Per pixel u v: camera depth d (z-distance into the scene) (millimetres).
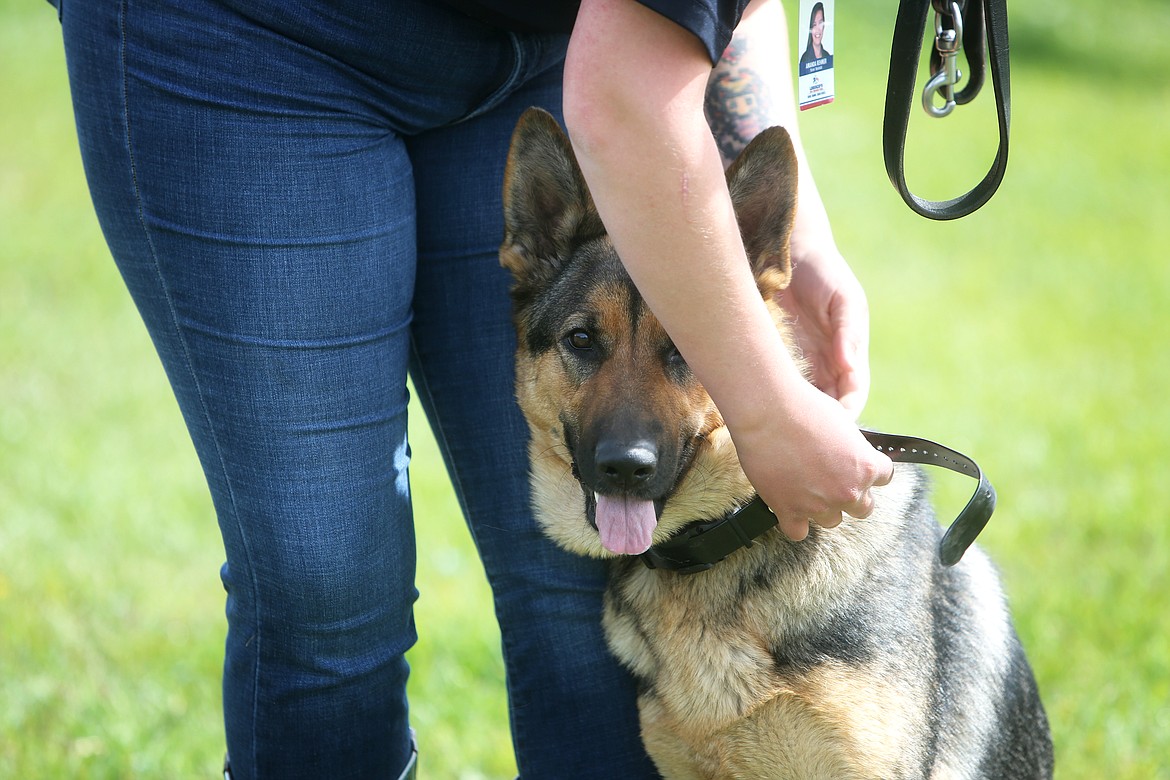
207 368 2359
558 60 2686
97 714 3852
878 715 2617
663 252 1909
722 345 1976
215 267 2293
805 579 2689
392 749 2684
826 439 2078
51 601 4711
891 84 2361
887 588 2725
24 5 19344
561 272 2891
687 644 2781
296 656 2471
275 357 2318
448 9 2357
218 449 2416
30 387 7492
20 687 4004
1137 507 5449
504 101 2742
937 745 2760
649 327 2744
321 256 2324
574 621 2965
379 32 2299
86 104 2326
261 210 2270
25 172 12633
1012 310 9383
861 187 13078
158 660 4270
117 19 2238
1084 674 3986
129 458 6457
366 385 2420
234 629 2547
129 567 5117
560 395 2832
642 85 1824
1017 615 4379
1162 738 3598
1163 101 19250
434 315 2832
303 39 2242
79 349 8234
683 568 2766
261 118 2242
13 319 8758
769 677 2688
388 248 2441
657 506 2746
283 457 2361
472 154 2732
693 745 2848
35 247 10438
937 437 6527
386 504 2494
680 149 1853
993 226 12016
